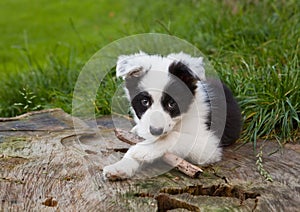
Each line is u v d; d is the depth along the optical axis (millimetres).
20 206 4309
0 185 4551
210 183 4355
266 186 4363
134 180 4398
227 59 7648
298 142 5477
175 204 4133
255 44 7984
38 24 15062
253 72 6742
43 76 8703
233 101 5613
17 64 11617
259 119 5812
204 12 10117
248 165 4762
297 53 7051
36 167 4777
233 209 3996
